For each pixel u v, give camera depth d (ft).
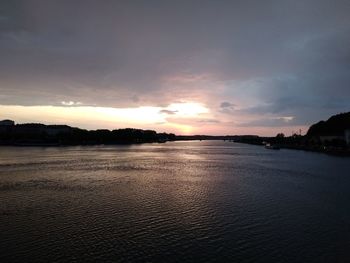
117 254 77.61
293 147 649.61
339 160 339.98
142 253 78.23
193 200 133.59
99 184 175.63
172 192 151.74
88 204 125.39
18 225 98.07
